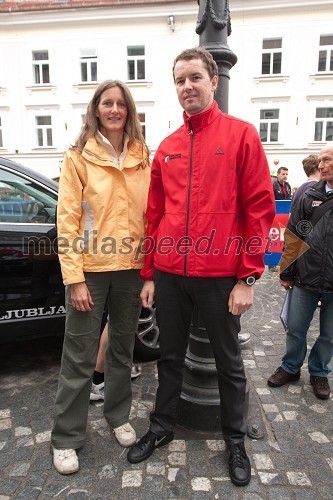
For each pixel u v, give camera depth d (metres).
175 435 2.21
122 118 1.89
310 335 3.74
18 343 3.46
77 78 16.92
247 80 16.17
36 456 2.07
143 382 2.82
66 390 1.97
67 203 1.84
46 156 17.41
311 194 2.50
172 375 2.05
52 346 3.42
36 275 2.66
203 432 2.22
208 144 1.73
